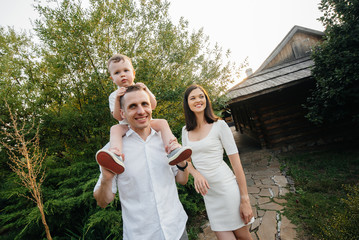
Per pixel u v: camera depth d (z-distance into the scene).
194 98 1.90
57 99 3.97
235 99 6.37
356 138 6.75
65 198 3.04
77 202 2.92
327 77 5.14
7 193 3.18
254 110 7.91
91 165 3.50
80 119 3.65
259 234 2.69
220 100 5.10
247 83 7.73
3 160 3.44
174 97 3.80
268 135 7.50
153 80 3.98
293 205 3.27
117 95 1.21
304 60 8.18
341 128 7.04
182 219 1.23
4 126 3.39
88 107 3.57
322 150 6.33
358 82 4.71
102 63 3.80
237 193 1.75
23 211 3.02
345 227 2.09
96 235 2.93
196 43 4.45
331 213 2.82
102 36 3.69
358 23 4.45
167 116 4.08
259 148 8.06
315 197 3.39
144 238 1.09
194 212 3.50
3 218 2.97
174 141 1.22
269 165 5.82
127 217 1.13
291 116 7.46
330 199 3.27
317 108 5.46
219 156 1.85
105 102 3.48
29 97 3.52
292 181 4.34
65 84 3.96
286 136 7.46
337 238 2.07
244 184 1.74
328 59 4.93
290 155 6.43
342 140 6.95
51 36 3.36
